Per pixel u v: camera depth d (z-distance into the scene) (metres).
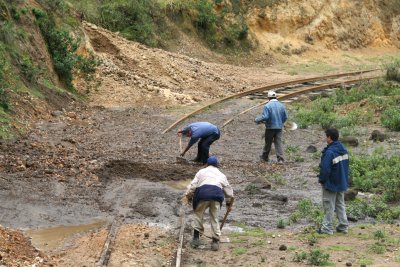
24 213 11.59
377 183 14.41
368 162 16.00
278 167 16.41
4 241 9.75
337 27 47.38
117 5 36.34
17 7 23.39
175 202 12.71
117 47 28.84
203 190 10.03
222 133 20.75
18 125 17.59
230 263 9.38
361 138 20.20
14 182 13.02
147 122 21.34
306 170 16.14
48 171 13.81
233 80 31.44
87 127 19.69
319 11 46.59
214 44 40.56
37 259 9.21
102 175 14.11
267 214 12.27
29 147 15.73
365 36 49.09
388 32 50.94
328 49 46.22
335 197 10.88
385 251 9.88
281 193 13.90
